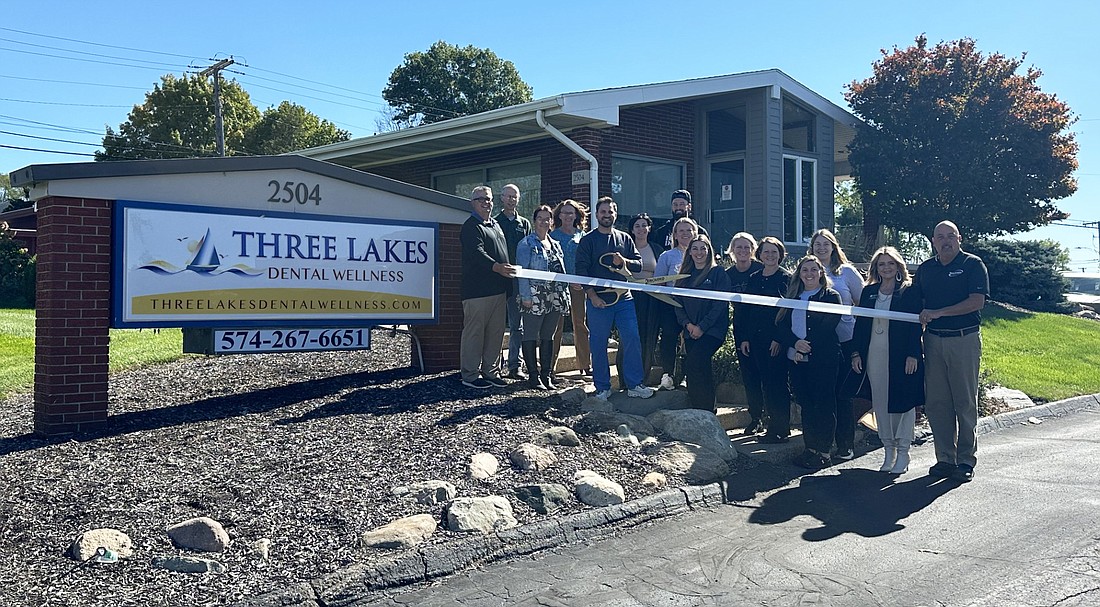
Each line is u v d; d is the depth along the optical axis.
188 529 5.21
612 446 7.35
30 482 5.91
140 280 7.66
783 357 7.96
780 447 8.02
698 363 8.34
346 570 4.96
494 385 8.81
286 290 8.48
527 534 5.66
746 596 4.77
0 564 4.81
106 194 7.55
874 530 5.93
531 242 8.60
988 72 20.39
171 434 7.09
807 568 5.20
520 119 13.48
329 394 8.48
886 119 19.89
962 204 20.22
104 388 7.45
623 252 8.56
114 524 5.35
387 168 18.50
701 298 8.12
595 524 5.98
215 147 46.22
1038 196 20.36
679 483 6.85
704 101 16.55
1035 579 4.91
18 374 10.49
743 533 5.91
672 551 5.56
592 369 8.96
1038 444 8.82
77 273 7.38
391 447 6.85
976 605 4.56
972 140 19.81
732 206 16.66
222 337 8.20
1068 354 14.99
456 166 16.86
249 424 7.38
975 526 5.96
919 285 7.50
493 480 6.39
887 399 7.48
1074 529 5.82
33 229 31.00
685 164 16.47
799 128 18.06
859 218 29.38
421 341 9.62
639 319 8.86
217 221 8.09
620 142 15.25
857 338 7.77
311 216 8.62
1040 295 22.97
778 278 8.00
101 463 6.34
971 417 7.26
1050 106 20.00
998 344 15.42
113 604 4.49
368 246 8.99
